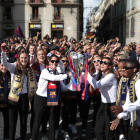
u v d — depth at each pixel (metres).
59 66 4.43
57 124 4.37
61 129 4.89
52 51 5.81
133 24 30.38
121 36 39.06
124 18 36.06
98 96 4.53
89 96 4.47
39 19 29.42
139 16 28.22
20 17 29.70
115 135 3.48
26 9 29.61
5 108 3.89
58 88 3.81
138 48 7.24
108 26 53.97
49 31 29.83
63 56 4.68
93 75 4.19
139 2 28.02
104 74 3.61
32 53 5.31
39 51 4.32
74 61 4.40
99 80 3.54
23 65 3.74
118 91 3.46
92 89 3.83
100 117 3.60
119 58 4.59
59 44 9.56
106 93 3.49
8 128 3.94
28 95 3.86
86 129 4.79
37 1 29.33
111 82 3.45
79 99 5.03
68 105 4.45
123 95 3.41
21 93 3.78
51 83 3.74
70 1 29.22
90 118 5.63
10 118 3.71
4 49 3.55
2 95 3.77
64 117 4.41
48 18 29.64
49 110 3.91
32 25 29.89
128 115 3.24
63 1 29.09
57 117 4.36
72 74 4.38
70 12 29.45
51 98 3.73
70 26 29.72
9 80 3.85
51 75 3.66
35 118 3.80
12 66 3.73
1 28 29.78
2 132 4.57
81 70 4.29
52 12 29.55
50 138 3.78
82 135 4.38
